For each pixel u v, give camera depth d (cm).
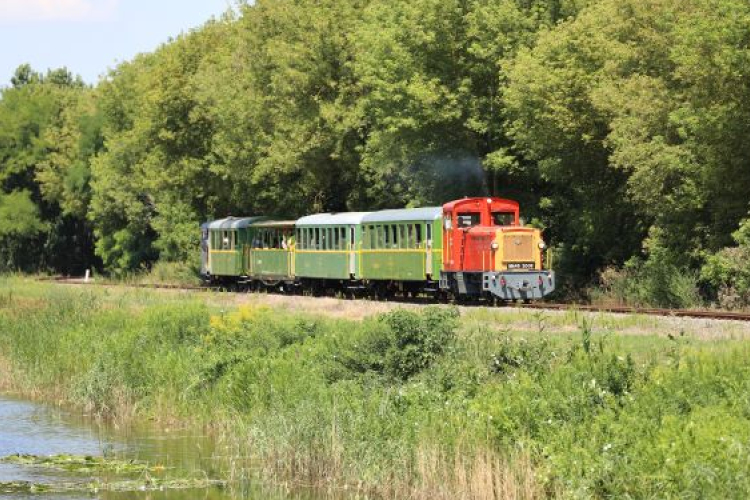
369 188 11219
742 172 7106
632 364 3684
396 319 4500
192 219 14112
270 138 11381
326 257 9388
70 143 18112
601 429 3047
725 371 3594
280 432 3772
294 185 12150
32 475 3741
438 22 9300
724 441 2683
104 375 5097
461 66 9406
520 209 9481
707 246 7444
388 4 10362
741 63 6588
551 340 4634
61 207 18100
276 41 11475
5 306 8088
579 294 8425
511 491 3003
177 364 5094
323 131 10962
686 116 7056
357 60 10800
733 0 6650
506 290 7538
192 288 11419
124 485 3591
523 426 3231
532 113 8294
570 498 2742
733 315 5934
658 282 7438
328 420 3709
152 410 4812
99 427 4653
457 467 3170
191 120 12850
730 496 2500
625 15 7844
